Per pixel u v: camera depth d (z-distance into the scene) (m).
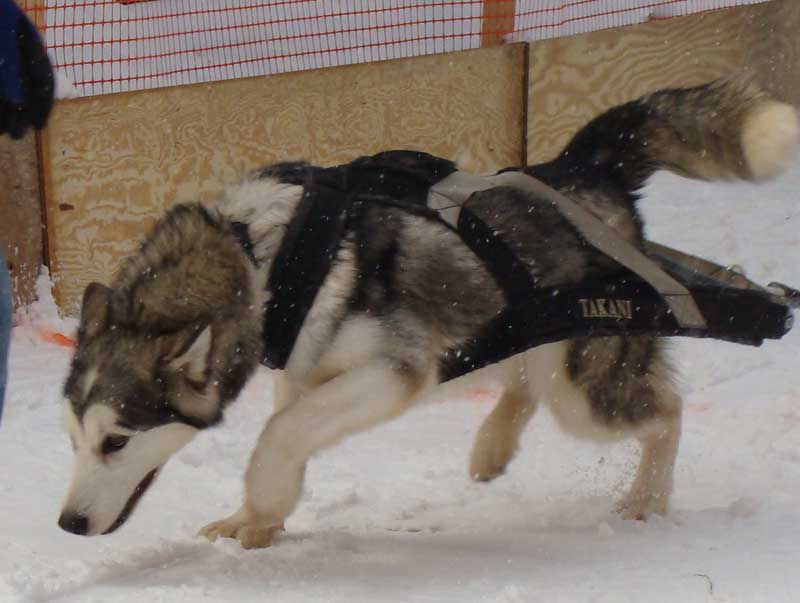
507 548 4.29
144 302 4.02
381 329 4.14
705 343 7.18
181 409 4.00
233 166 8.20
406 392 4.19
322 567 4.05
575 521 4.68
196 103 7.98
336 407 4.11
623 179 4.76
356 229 4.15
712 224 8.77
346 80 8.45
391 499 5.14
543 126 9.20
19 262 7.59
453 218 4.32
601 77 9.33
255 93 8.16
